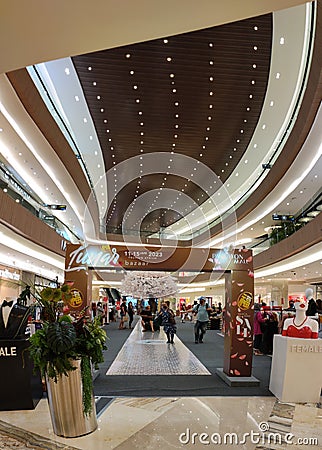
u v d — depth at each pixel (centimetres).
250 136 1330
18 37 246
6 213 980
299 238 1316
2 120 884
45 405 472
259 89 1046
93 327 408
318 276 2006
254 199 1627
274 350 556
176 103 1105
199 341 1225
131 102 1108
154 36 252
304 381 500
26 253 1374
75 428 364
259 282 2519
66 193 1455
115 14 228
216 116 1184
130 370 731
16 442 353
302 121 953
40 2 215
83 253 589
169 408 460
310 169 1190
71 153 1199
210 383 620
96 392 552
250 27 833
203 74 977
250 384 598
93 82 1017
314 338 529
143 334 1488
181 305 3045
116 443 351
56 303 409
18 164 1162
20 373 456
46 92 1017
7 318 471
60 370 363
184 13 230
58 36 246
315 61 768
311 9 838
